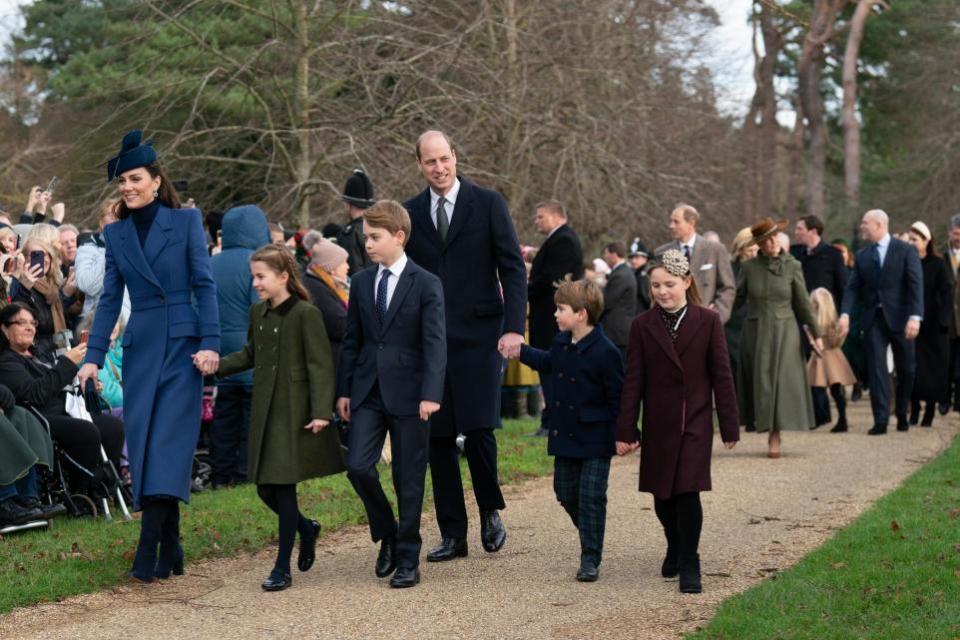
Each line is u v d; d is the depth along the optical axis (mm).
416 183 18922
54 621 6043
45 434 8211
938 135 41000
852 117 43875
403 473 6754
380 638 5691
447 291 7203
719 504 8953
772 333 11500
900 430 13656
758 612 5785
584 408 6820
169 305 6922
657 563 7172
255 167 19844
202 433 10820
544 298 12188
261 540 7832
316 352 6797
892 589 6059
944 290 13945
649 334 6684
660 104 26469
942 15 44125
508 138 20969
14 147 26875
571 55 22469
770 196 42750
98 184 19234
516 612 6113
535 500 9336
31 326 8477
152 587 6730
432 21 20078
